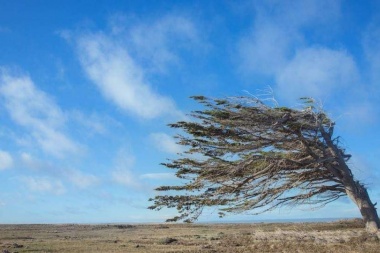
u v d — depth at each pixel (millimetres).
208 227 60531
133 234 46250
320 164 20859
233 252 21828
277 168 20250
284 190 20984
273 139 20422
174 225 72688
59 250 25938
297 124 19922
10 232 50750
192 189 21156
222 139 20219
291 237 21328
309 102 20703
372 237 19359
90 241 33688
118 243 30844
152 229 59188
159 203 21469
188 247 25844
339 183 21703
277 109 19500
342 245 19562
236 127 19734
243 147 20188
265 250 21250
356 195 20906
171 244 28828
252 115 19375
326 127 21438
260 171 20281
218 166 20531
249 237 23734
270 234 22406
